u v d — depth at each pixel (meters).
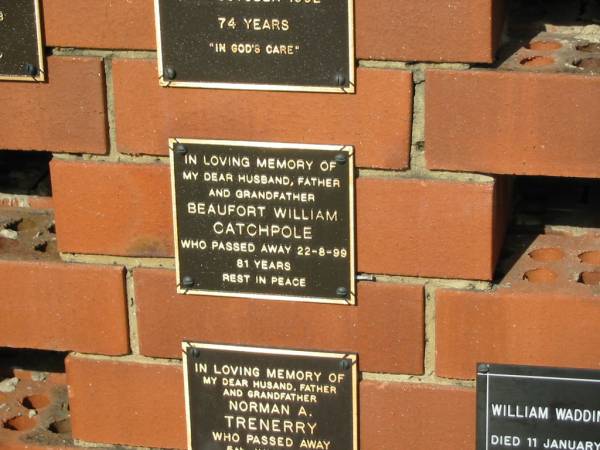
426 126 1.36
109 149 1.42
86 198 1.43
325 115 1.37
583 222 1.50
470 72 1.34
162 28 1.37
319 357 1.43
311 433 1.45
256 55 1.36
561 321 1.38
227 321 1.44
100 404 1.49
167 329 1.45
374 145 1.37
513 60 1.37
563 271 1.41
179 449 1.49
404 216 1.38
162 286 1.44
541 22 1.49
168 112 1.39
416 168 1.37
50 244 1.50
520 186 1.57
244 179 1.40
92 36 1.39
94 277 1.45
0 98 1.42
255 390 1.45
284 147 1.38
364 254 1.39
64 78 1.40
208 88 1.38
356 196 1.38
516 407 1.41
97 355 1.47
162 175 1.41
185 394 1.47
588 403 1.39
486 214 1.36
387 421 1.44
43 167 1.65
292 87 1.36
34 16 1.39
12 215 1.55
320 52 1.35
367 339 1.42
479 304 1.38
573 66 1.35
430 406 1.42
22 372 1.59
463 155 1.36
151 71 1.38
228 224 1.41
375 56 1.35
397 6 1.33
